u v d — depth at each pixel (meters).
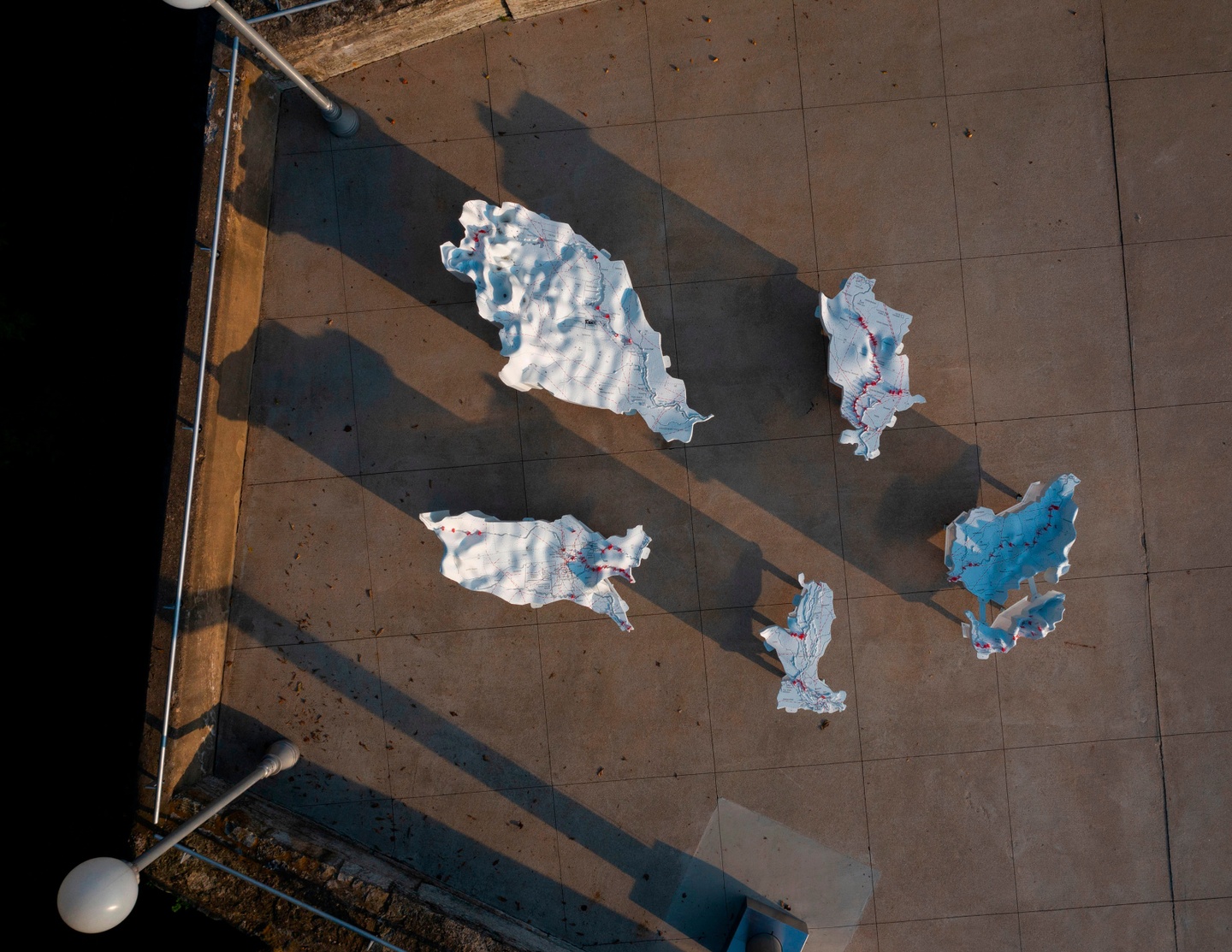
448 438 5.25
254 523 5.27
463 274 4.75
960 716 5.26
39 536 5.49
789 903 5.25
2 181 5.38
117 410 5.42
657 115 5.18
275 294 5.23
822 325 4.97
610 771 5.25
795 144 5.17
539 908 5.24
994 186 5.19
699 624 5.24
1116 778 5.27
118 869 3.55
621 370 4.89
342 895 4.84
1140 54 5.14
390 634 5.27
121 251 5.43
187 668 4.94
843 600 5.24
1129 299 5.20
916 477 5.22
